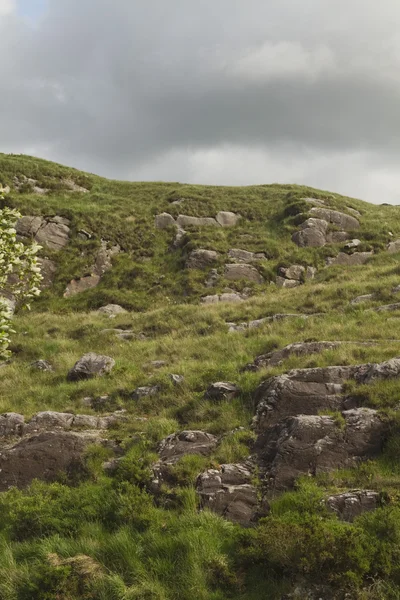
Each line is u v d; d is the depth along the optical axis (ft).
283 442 35.76
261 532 27.99
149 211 137.69
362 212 145.18
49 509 33.63
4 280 42.11
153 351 68.64
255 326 73.46
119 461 38.45
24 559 30.35
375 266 114.42
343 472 33.78
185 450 38.63
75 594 27.61
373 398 38.81
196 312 85.97
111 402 52.21
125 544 29.84
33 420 46.11
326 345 53.16
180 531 30.32
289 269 113.39
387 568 25.64
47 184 145.89
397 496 29.78
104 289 109.29
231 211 139.64
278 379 43.34
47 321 91.71
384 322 62.18
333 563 26.16
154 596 26.63
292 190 153.07
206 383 51.57
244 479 34.40
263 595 26.14
